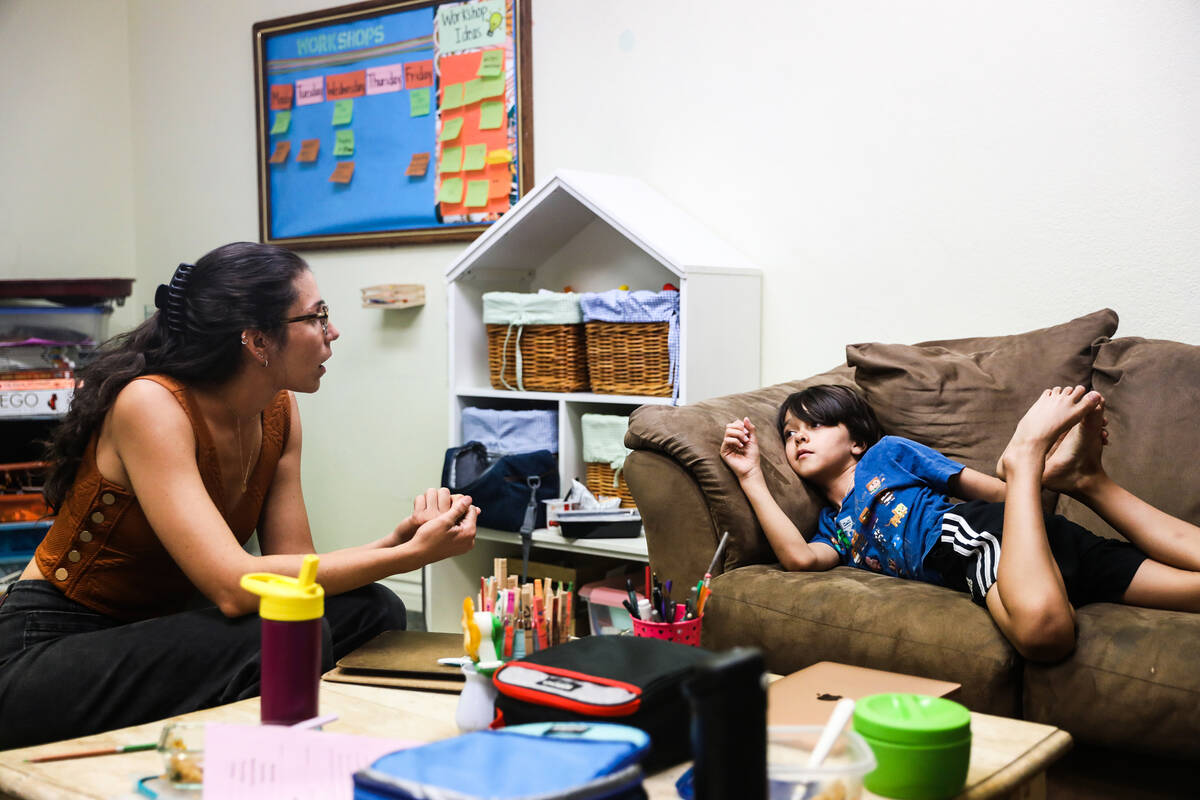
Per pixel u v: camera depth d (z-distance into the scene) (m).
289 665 1.06
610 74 3.00
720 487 1.99
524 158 3.15
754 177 2.79
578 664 1.16
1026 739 1.15
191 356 1.57
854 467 2.09
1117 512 1.72
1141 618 1.55
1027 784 1.10
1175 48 2.24
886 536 1.91
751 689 0.73
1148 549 1.70
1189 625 1.51
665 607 1.53
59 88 3.92
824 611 1.75
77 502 1.60
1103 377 2.06
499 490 2.66
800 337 2.75
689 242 2.68
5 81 3.82
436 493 1.69
